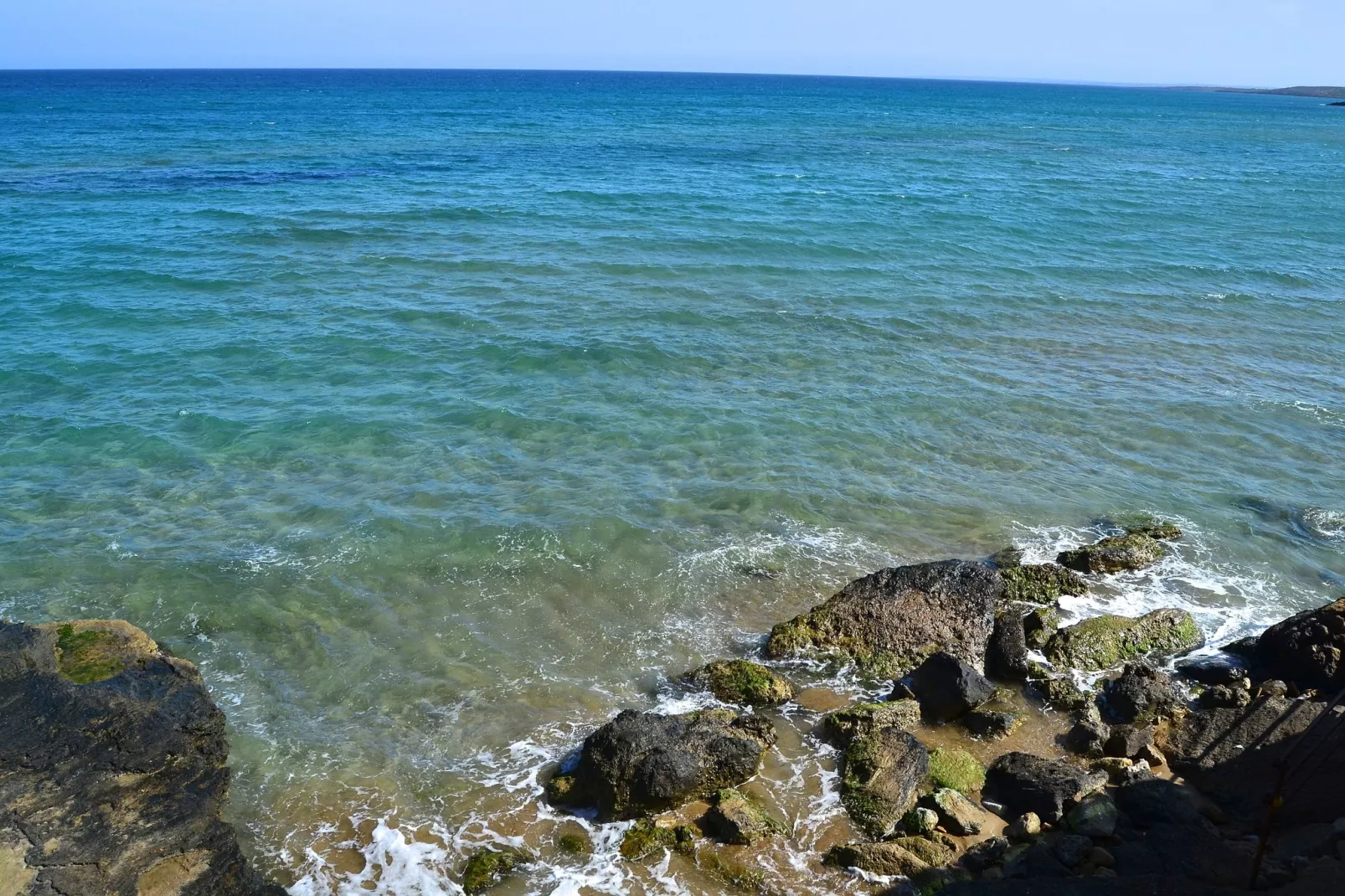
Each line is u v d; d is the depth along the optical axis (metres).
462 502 17.42
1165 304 31.86
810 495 18.14
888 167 66.44
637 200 47.09
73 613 13.92
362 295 29.39
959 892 9.15
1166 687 12.86
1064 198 53.50
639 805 10.58
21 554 15.26
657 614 14.52
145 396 21.36
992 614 13.91
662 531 16.70
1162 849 9.86
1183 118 160.50
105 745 9.26
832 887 9.73
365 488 17.80
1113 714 12.68
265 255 33.72
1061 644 13.77
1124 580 15.74
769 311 29.19
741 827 10.25
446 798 10.91
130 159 59.28
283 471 18.38
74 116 97.88
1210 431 21.70
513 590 14.97
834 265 34.97
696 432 20.67
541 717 12.26
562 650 13.63
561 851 10.20
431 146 73.19
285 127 87.56
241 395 21.62
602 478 18.50
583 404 21.88
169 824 9.20
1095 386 24.17
